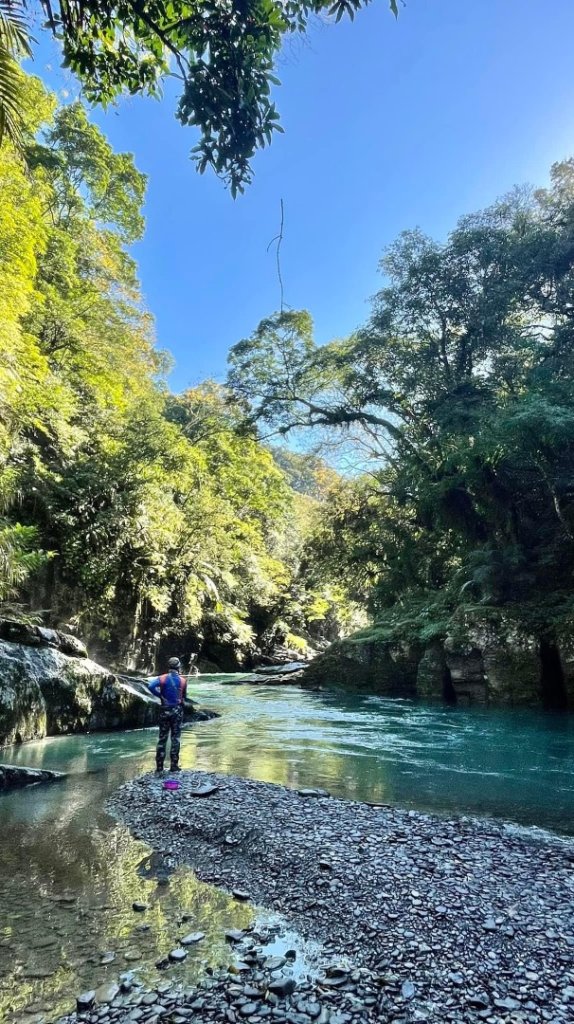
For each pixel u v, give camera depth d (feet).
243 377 83.20
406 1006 9.66
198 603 97.55
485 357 70.69
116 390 79.46
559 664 49.01
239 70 11.82
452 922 12.44
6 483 52.90
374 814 19.86
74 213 77.51
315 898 13.64
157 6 11.78
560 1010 9.58
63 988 9.93
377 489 94.43
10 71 13.53
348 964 10.89
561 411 49.93
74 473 72.69
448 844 17.08
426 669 58.23
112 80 13.33
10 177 42.96
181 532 93.61
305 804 20.85
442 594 69.05
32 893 13.61
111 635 77.41
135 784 23.70
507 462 60.34
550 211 67.97
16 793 22.58
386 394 75.36
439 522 75.25
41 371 52.90
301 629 133.80
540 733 37.73
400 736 36.65
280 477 123.85
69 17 12.26
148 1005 9.51
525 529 63.52
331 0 11.19
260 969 10.63
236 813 19.57
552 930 12.13
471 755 30.78
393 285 73.72
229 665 103.09
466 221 69.10
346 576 104.94
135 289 90.33
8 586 45.75
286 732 38.04
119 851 16.61
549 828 19.02
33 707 32.91
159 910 12.92
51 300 67.92
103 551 73.51
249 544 119.55
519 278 65.36
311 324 79.25
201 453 93.25
